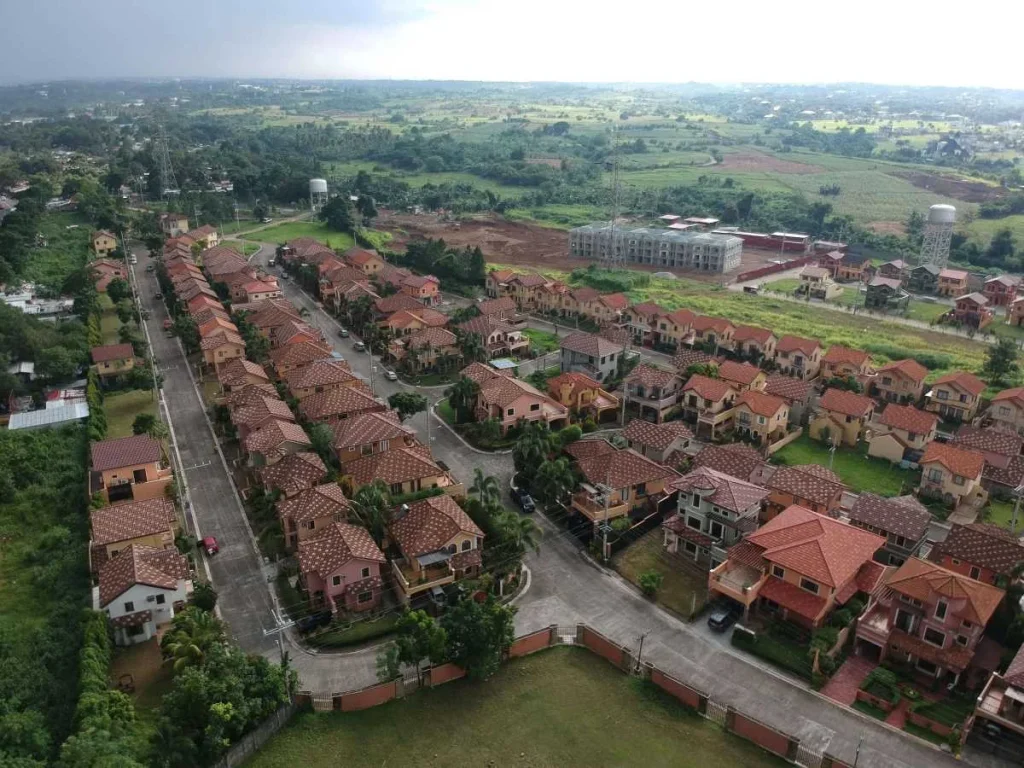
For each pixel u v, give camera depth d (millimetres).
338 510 72312
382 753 51062
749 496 71875
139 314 139750
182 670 53781
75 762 44906
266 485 79250
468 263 176375
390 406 99625
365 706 54906
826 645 58531
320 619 63188
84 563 70312
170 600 62375
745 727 52375
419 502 72312
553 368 118562
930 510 82188
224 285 152750
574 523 78375
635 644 61875
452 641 56594
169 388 112000
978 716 52438
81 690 53406
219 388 111812
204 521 78625
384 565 68375
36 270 159875
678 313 135250
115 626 60719
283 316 128625
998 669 57219
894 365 111125
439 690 56688
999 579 64625
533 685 57344
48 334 114188
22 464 85062
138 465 80812
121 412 102938
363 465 80438
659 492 80750
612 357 116875
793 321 155375
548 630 61312
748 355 126750
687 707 55250
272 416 89375
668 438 88812
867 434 96688
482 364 109812
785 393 103750
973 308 153250
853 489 86375
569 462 82500
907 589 58656
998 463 88000
